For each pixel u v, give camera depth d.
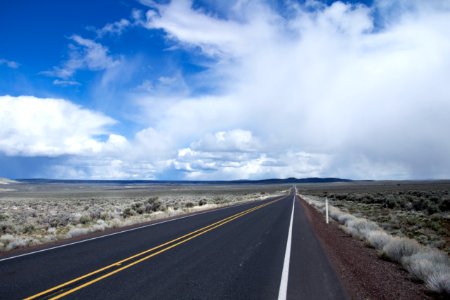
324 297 8.23
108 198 91.62
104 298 7.93
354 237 18.66
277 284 9.23
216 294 8.34
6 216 33.78
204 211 37.75
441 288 8.52
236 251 13.86
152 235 18.27
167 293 8.36
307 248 14.77
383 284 9.47
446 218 27.12
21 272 10.28
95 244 15.38
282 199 71.94
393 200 43.44
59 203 64.94
